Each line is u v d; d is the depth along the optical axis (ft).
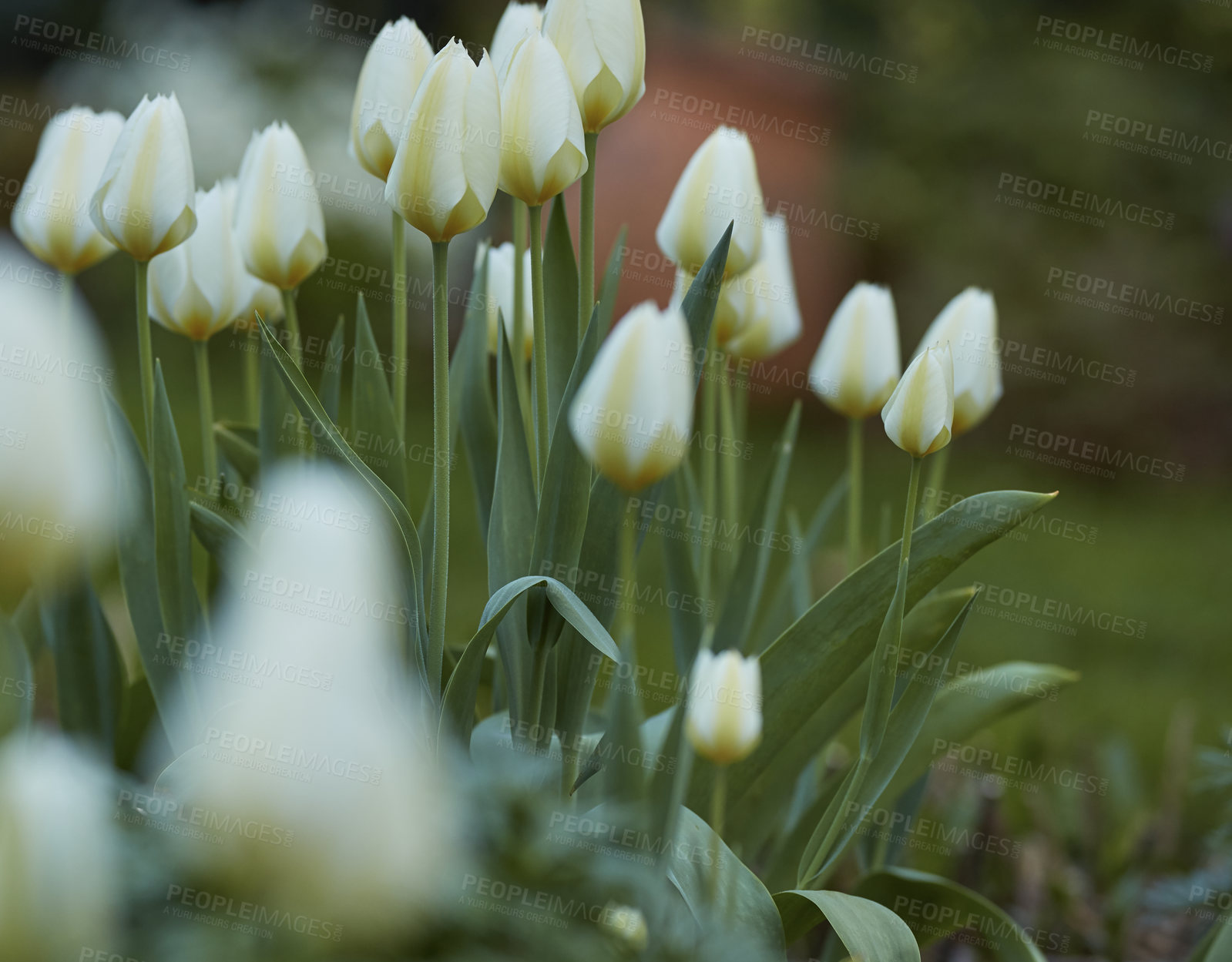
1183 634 9.61
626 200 13.10
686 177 4.44
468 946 2.50
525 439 4.34
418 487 10.63
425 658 4.22
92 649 4.45
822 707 4.52
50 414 2.21
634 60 4.27
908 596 4.34
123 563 4.36
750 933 4.04
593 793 4.34
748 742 3.93
